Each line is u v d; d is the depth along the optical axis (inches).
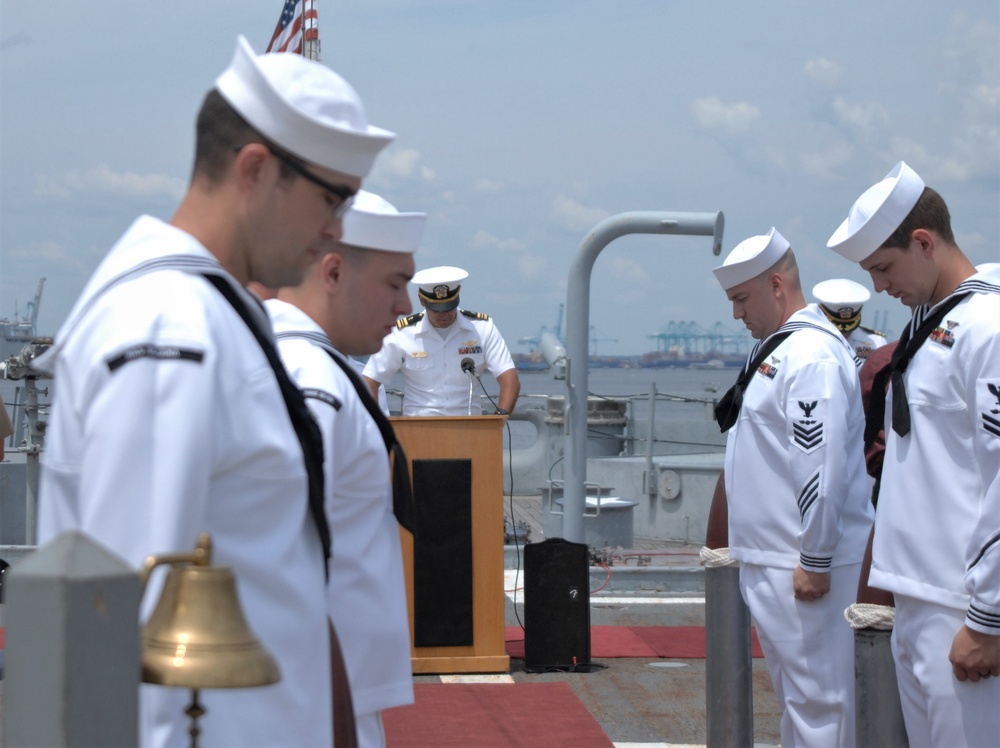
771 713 223.1
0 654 111.0
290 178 68.9
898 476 128.3
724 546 179.3
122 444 57.9
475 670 244.1
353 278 111.5
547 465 523.2
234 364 64.2
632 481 444.8
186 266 64.4
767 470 166.2
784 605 164.1
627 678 245.1
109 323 61.0
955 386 120.9
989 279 122.7
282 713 66.6
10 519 377.4
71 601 44.4
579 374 308.7
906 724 130.9
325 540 71.6
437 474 242.7
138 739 46.9
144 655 51.9
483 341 340.5
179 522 58.1
